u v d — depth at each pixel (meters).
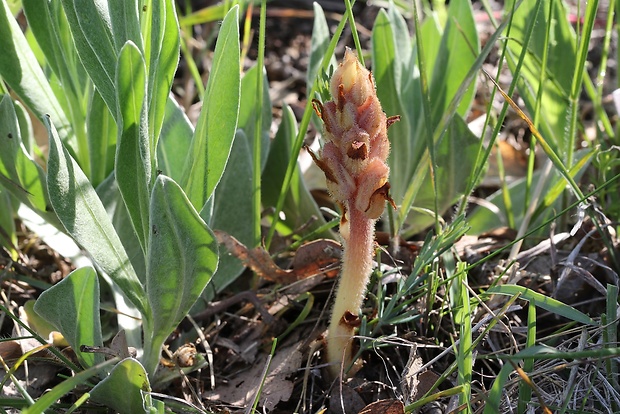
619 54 0.72
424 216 0.68
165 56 0.51
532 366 0.50
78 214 0.50
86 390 0.53
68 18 0.51
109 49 0.50
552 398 0.51
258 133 0.60
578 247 0.59
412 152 0.68
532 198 0.65
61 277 0.64
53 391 0.43
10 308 0.60
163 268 0.49
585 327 0.52
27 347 0.56
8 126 0.55
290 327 0.58
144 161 0.49
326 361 0.55
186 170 0.53
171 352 0.58
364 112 0.47
